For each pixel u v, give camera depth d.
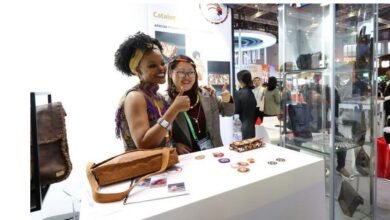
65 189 1.88
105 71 2.44
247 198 0.75
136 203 0.66
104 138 2.47
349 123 1.68
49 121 0.95
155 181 0.79
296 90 1.92
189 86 1.43
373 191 1.81
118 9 2.52
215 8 3.32
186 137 1.42
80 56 2.31
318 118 1.74
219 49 3.42
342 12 1.55
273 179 0.81
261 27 8.29
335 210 1.70
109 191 0.73
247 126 3.50
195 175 0.83
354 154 1.73
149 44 1.14
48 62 2.14
